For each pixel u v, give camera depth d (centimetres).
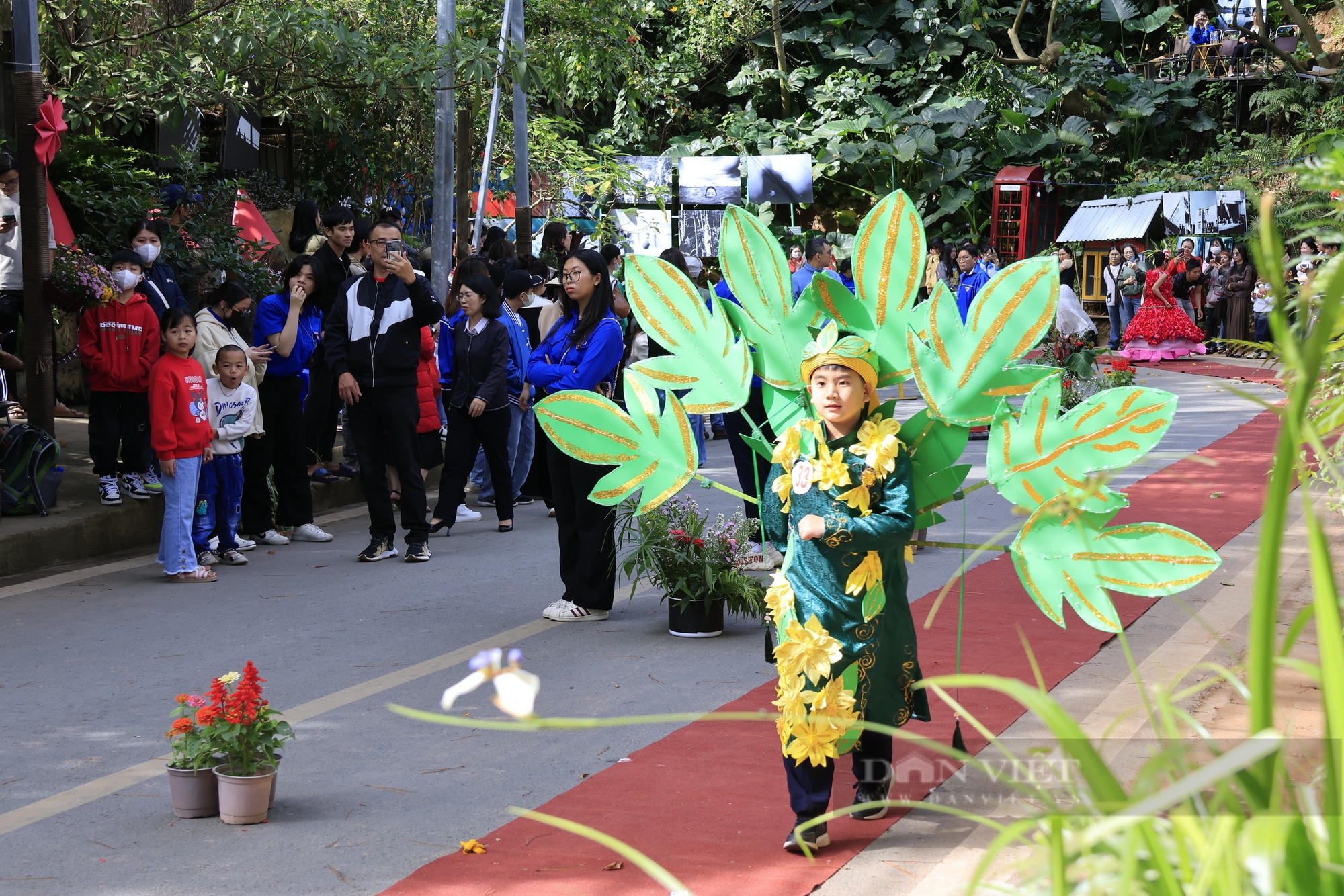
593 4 1661
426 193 1858
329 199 1816
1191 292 2303
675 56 3173
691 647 602
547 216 2041
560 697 523
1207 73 3212
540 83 1309
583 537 651
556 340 705
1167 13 3388
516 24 1402
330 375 991
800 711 352
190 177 1402
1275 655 117
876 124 3131
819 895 331
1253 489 969
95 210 1230
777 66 3466
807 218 3219
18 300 935
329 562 810
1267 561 107
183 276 1238
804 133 3194
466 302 888
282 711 508
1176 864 124
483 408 880
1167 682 491
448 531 923
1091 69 3231
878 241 369
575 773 432
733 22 3297
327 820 393
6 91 1239
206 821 394
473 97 1453
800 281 981
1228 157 2683
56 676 556
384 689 537
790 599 360
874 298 372
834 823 380
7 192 927
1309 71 2762
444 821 391
